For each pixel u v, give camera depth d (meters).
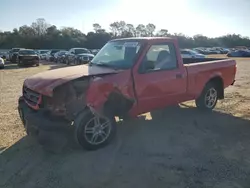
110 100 4.32
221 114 6.27
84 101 3.96
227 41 84.94
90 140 4.16
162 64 5.03
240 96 8.27
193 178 3.46
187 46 79.38
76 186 3.32
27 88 4.46
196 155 4.11
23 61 23.12
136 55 4.67
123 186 3.29
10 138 4.83
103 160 3.94
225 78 6.55
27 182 3.43
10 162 3.95
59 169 3.72
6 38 68.19
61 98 3.97
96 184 3.35
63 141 3.94
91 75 4.18
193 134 4.99
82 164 3.83
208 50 52.62
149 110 4.94
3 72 17.42
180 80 5.28
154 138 4.78
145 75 4.67
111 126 4.37
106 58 5.16
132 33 76.88
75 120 3.98
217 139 4.74
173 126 5.43
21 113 4.72
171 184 3.32
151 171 3.63
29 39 67.75
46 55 34.44
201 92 6.02
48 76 4.36
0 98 8.26
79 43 68.94
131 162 3.88
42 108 4.11
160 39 5.02
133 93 4.51
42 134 3.89
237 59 30.78
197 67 5.71
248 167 3.74
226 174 3.55
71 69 4.75
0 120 5.87
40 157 4.08
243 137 4.83
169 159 3.98
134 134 4.97
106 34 70.88
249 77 13.03
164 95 5.04
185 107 6.89
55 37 69.00
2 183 3.41
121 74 4.39
